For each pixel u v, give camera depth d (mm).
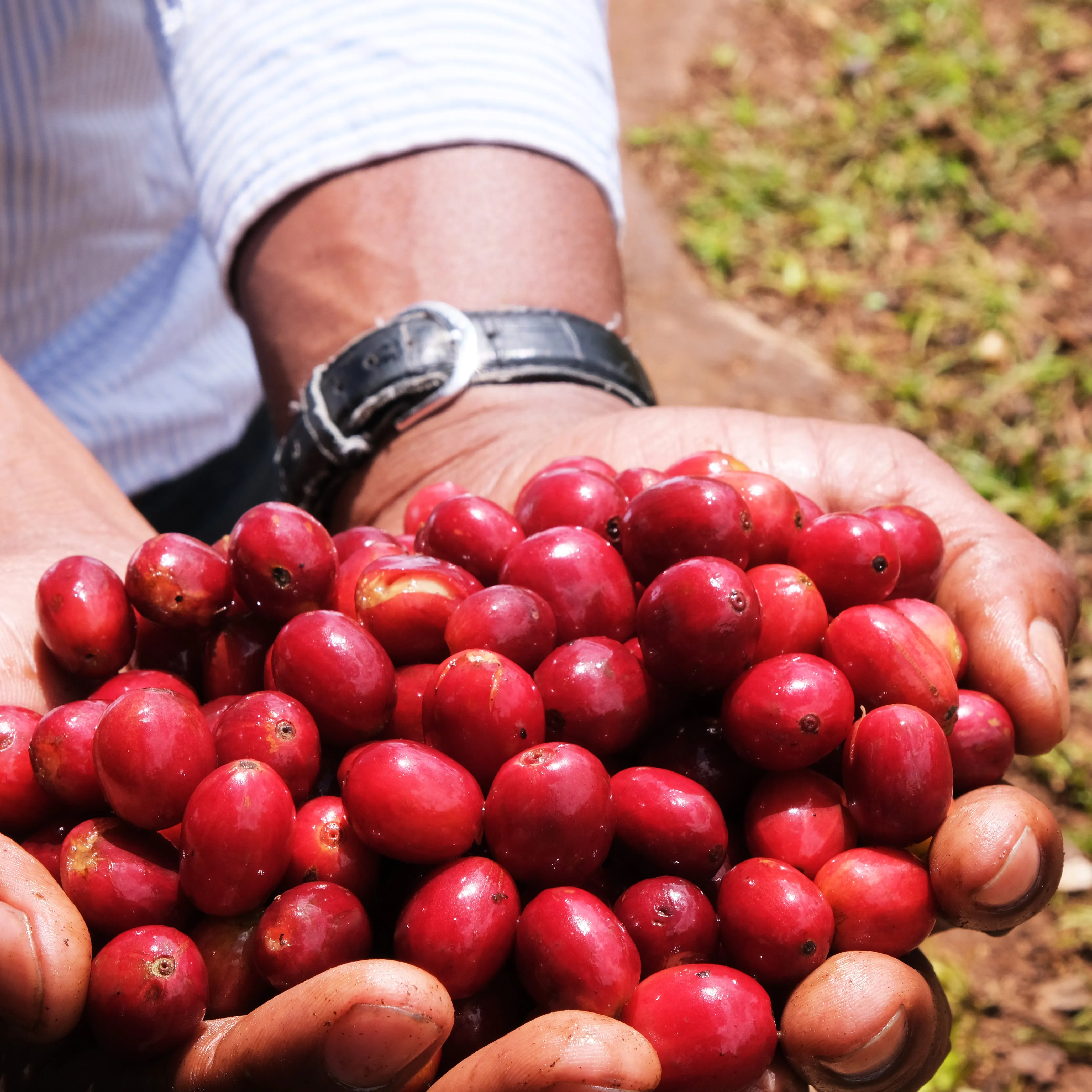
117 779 298
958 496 358
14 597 342
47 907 291
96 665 326
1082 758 568
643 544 321
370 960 283
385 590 321
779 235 821
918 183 835
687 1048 288
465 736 303
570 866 297
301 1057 279
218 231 429
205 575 323
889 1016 292
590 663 310
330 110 417
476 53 423
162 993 289
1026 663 333
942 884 304
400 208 418
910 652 313
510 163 423
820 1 961
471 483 397
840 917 304
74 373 431
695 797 304
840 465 367
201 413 469
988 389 722
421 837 296
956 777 322
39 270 416
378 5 421
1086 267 786
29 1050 299
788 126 887
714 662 308
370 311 415
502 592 314
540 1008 295
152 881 299
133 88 430
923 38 922
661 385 741
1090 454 688
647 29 953
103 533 367
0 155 394
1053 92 880
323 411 406
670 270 799
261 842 294
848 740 312
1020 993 506
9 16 383
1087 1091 481
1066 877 531
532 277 419
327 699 309
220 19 426
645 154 870
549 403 406
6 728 313
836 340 766
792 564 329
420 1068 283
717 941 303
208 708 318
